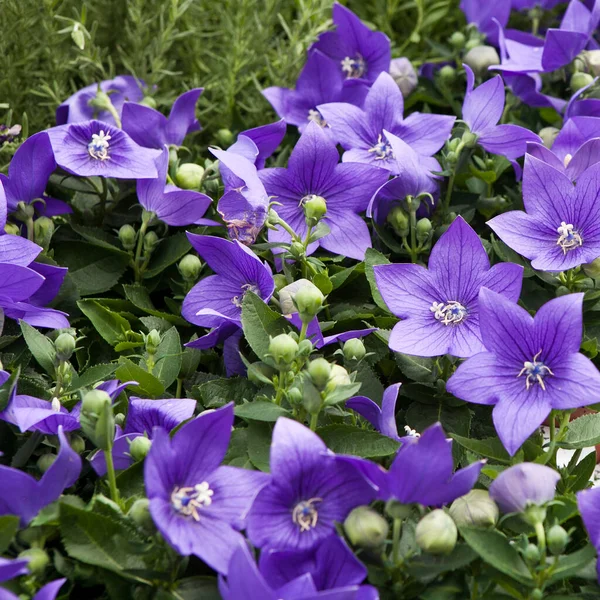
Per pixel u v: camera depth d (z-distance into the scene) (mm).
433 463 605
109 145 788
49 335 751
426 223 792
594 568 637
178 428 685
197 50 971
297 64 947
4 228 756
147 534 622
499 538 625
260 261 715
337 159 783
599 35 1010
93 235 819
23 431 651
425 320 710
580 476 705
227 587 583
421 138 837
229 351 746
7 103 899
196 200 778
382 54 927
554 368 662
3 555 638
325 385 646
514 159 829
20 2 893
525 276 774
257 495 613
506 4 971
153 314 783
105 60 960
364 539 617
